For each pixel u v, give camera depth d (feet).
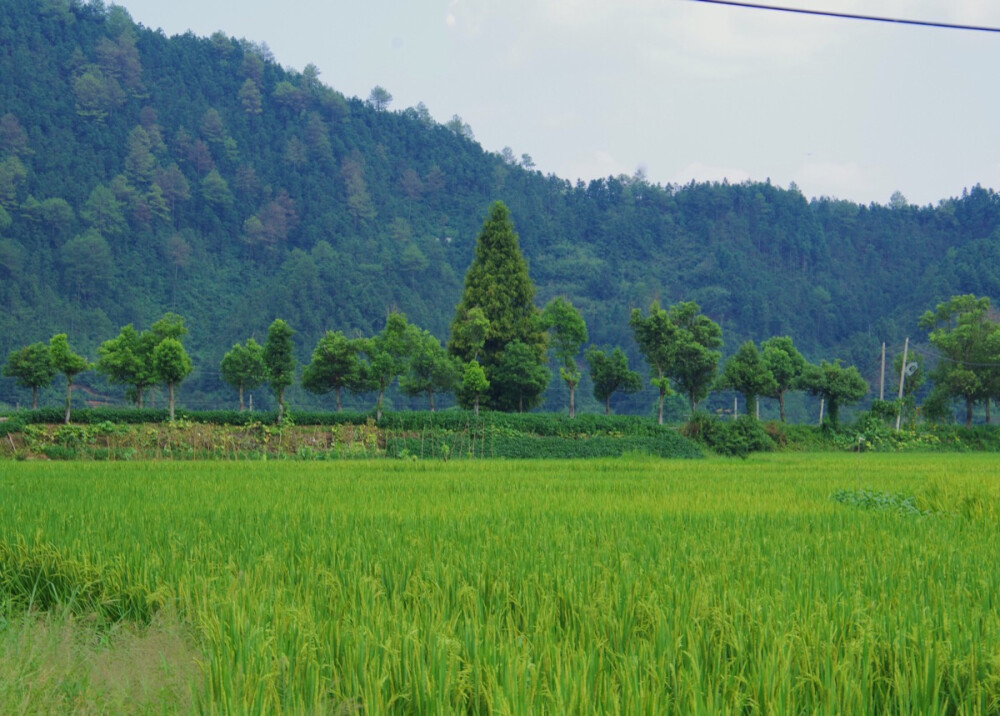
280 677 20.01
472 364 181.37
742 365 203.41
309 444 146.51
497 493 63.26
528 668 18.95
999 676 19.07
